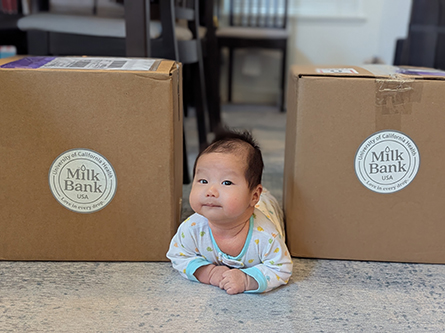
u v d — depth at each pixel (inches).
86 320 26.9
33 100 31.2
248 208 30.1
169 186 33.1
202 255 32.3
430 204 33.8
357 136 32.6
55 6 73.4
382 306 29.3
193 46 61.9
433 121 32.0
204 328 26.3
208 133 82.3
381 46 115.0
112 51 50.4
